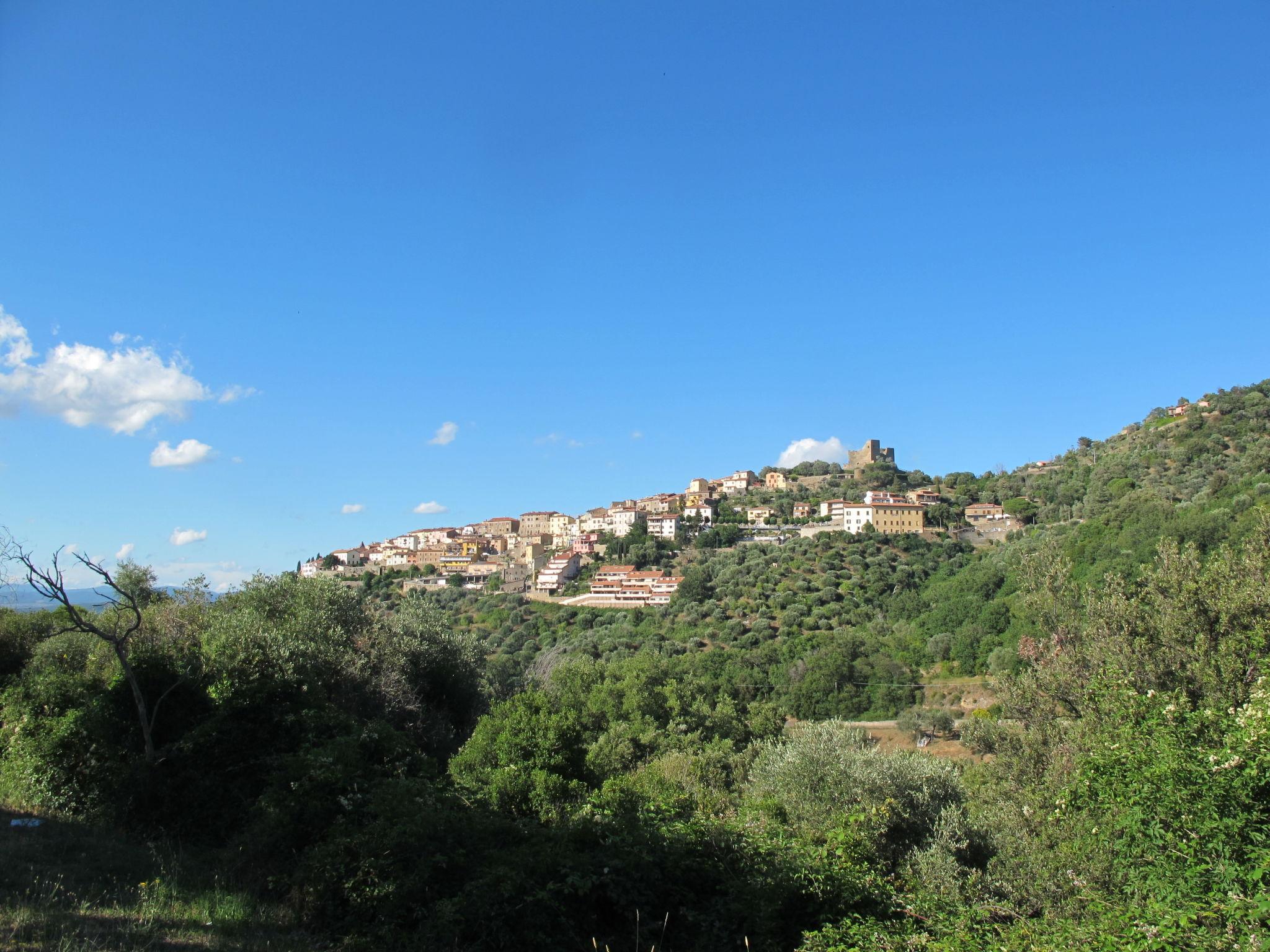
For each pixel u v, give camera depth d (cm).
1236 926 1001
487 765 2250
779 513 18825
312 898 1255
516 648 10612
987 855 2009
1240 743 1152
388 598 13900
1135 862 1260
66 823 1552
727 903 1338
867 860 1645
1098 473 12569
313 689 2189
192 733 1791
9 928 974
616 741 4088
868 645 8250
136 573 3444
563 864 1311
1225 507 6278
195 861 1453
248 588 3197
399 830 1290
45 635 3142
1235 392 13350
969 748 2527
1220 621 2075
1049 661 2469
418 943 1134
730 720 4997
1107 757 1316
